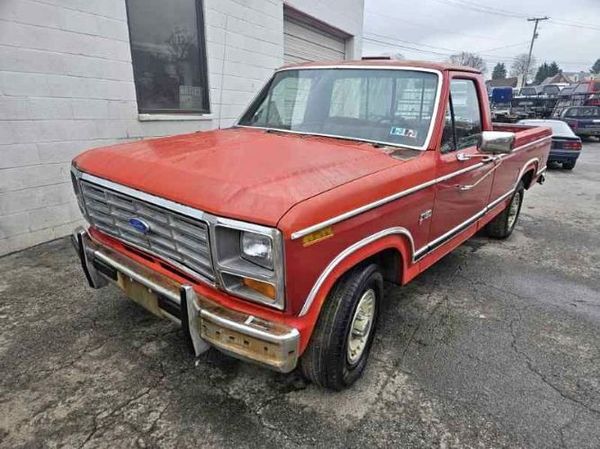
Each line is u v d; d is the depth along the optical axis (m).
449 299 3.85
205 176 2.10
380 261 2.85
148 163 2.37
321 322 2.28
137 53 5.29
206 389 2.54
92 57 4.71
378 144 2.94
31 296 3.50
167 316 2.28
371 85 3.25
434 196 2.96
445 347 3.09
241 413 2.37
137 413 2.33
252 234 1.84
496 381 2.73
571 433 2.33
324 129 3.21
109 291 3.61
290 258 1.83
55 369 2.66
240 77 6.88
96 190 2.56
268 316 2.01
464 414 2.44
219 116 6.48
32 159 4.38
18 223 4.38
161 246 2.26
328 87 3.41
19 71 4.13
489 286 4.18
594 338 3.31
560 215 7.26
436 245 3.26
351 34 10.35
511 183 4.93
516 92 38.41
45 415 2.30
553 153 12.11
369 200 2.26
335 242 2.08
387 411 2.43
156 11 5.39
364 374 2.74
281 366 1.93
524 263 4.86
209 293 2.14
